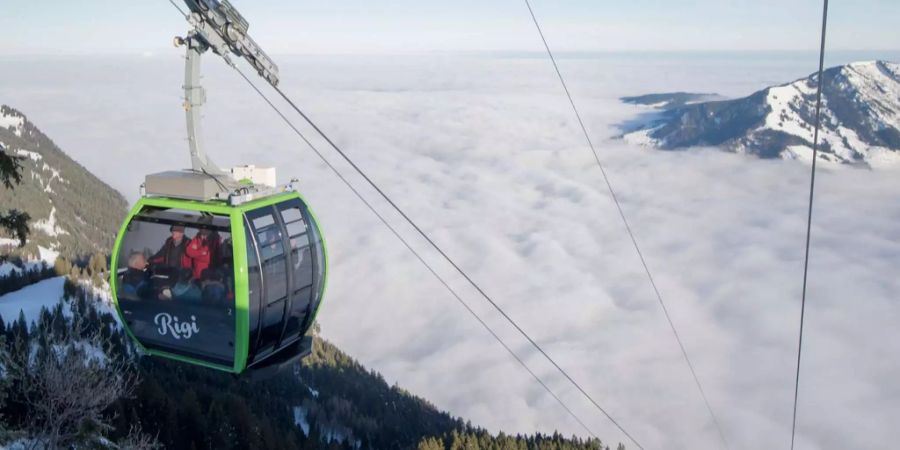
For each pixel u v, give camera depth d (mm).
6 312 87562
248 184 8828
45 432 17359
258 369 8898
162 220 8500
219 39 8352
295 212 9047
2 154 13789
